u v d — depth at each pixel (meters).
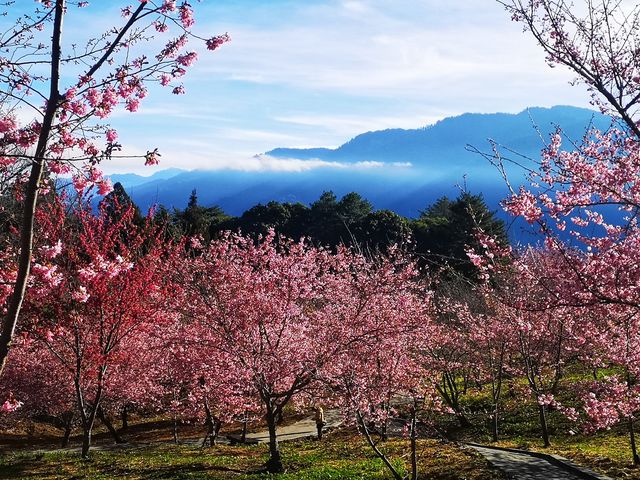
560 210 9.26
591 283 9.38
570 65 8.16
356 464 15.37
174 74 7.90
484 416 24.38
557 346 20.19
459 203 45.78
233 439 24.20
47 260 9.40
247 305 15.70
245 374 15.67
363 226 59.16
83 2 7.31
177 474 14.95
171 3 7.58
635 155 8.97
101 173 7.69
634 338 13.84
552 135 9.54
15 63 6.96
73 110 7.37
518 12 8.25
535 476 13.09
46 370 24.69
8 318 6.74
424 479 13.53
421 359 22.50
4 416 25.95
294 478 13.70
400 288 17.27
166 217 40.88
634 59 8.09
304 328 16.80
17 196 8.43
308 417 29.05
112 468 16.30
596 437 18.70
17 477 15.34
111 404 25.67
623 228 9.50
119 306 18.23
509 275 16.50
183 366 19.50
